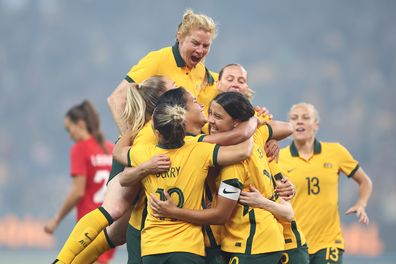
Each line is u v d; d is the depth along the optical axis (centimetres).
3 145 17112
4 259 8450
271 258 2170
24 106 18588
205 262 2219
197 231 2111
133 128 2284
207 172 2133
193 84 2508
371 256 9369
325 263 2969
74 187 3747
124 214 2450
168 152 2144
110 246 2494
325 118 17125
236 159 2108
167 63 2478
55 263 2328
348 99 17775
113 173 2425
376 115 16975
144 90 2306
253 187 2192
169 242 2081
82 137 3794
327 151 3161
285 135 2364
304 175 3091
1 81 19138
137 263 2314
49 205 14638
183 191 2111
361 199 3191
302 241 2392
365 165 15350
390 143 15625
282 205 2238
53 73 19775
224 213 2114
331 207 3059
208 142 2142
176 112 2103
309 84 18762
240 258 2164
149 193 2156
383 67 19088
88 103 3831
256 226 2173
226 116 2139
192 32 2422
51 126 18212
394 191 13650
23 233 11794
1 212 14650
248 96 2441
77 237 2333
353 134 16362
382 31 19962
